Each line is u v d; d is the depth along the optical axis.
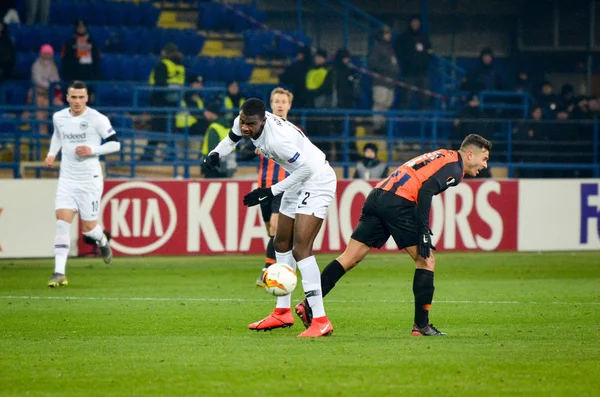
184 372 19.02
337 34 82.88
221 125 55.28
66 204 38.31
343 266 25.14
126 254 51.28
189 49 77.12
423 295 24.42
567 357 20.72
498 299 33.81
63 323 27.38
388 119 64.31
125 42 76.06
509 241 54.66
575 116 69.25
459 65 84.88
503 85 75.00
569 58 84.88
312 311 24.48
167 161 60.59
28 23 79.19
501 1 85.12
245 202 24.58
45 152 65.38
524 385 17.75
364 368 19.36
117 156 65.50
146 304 32.19
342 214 52.66
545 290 36.88
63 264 38.19
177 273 43.59
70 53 66.44
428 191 23.84
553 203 54.97
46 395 17.03
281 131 23.98
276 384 17.81
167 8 81.12
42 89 67.12
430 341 23.27
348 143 66.12
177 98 64.81
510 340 23.52
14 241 50.09
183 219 51.56
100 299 33.62
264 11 82.06
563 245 55.03
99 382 18.09
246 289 37.16
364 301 33.03
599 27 84.19
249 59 78.88
